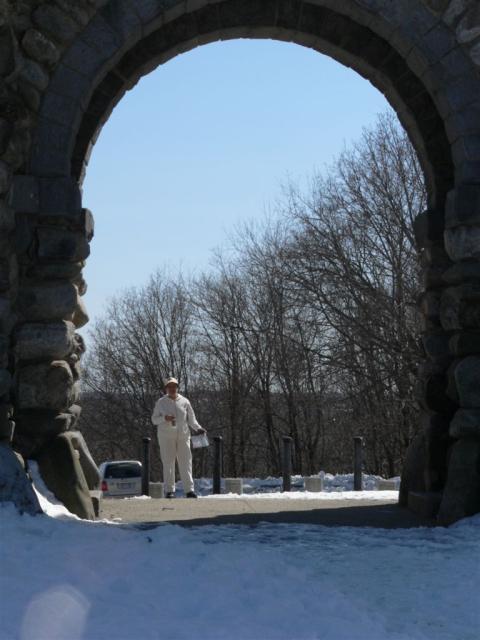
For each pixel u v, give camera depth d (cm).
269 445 6191
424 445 1695
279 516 1614
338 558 1150
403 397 4353
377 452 5212
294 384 5694
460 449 1502
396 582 1034
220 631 775
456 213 1548
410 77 1716
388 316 4403
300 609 857
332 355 4744
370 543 1263
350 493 2162
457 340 1544
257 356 5916
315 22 1717
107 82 1667
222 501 1953
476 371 1513
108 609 820
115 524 1404
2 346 1398
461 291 1539
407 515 1630
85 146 1652
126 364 6706
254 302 5862
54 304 1500
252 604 865
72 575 913
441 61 1572
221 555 1033
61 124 1508
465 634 859
